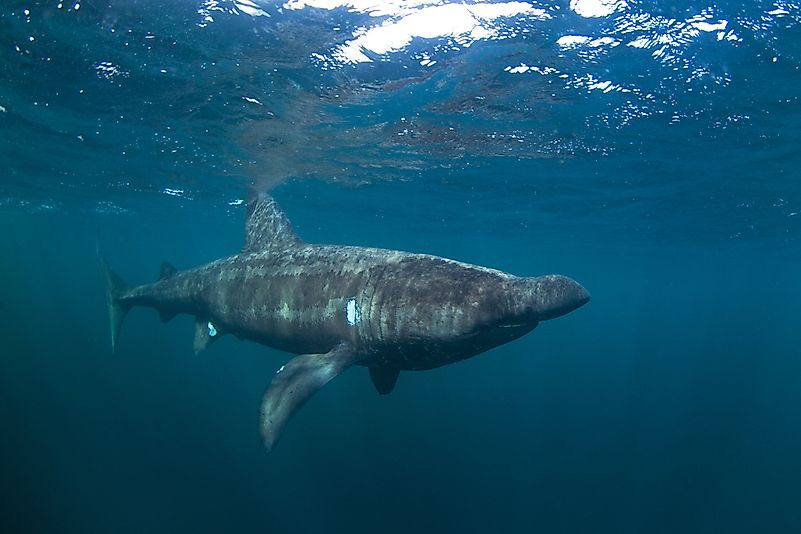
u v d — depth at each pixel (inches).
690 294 3700.8
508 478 879.7
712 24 315.3
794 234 1098.7
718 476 927.7
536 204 895.1
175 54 375.9
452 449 1019.9
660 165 625.6
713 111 452.8
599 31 327.0
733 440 1168.2
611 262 1884.8
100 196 1067.3
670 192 760.3
